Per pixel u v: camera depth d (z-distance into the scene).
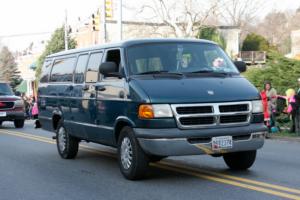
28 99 31.88
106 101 8.99
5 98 21.55
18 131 19.78
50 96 12.06
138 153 8.06
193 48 9.09
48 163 10.87
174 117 7.72
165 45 9.00
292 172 9.02
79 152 12.52
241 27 49.62
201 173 8.97
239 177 8.53
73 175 9.32
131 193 7.56
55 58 12.25
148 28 44.91
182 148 7.67
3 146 14.24
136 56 8.75
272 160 10.57
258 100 8.28
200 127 7.79
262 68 20.55
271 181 8.17
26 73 76.19
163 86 8.05
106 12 30.97
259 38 60.91
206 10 43.16
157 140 7.66
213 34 50.06
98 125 9.39
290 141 15.09
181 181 8.34
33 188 8.27
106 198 7.36
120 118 8.45
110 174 9.31
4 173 9.73
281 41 64.00
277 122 17.67
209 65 8.91
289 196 7.09
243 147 8.02
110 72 8.67
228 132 7.85
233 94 8.07
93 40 50.59
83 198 7.43
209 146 7.78
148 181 8.40
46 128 12.52
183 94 7.86
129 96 8.20
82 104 10.12
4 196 7.74
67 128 11.08
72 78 10.85
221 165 9.83
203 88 8.06
